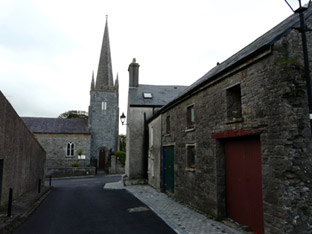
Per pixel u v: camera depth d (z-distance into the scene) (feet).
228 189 26.55
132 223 27.04
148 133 65.72
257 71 21.22
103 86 142.51
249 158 22.90
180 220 27.43
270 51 19.33
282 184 17.97
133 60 78.23
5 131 29.35
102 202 40.42
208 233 22.53
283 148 18.10
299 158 17.89
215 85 28.35
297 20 20.72
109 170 116.67
